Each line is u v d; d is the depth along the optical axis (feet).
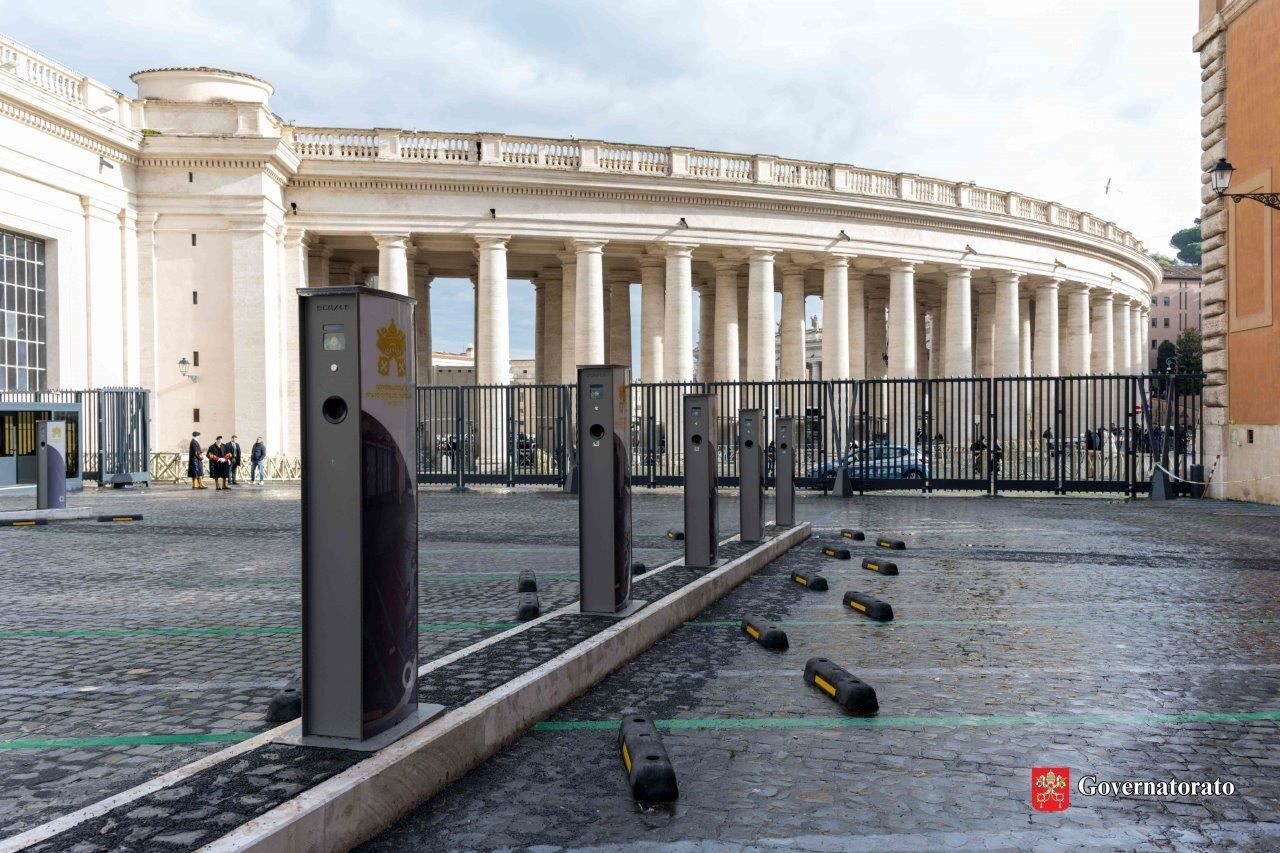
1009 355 164.35
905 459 95.09
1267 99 70.28
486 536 52.90
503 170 127.65
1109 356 198.70
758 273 139.23
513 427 103.76
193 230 116.37
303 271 125.08
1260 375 72.08
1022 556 43.78
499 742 17.08
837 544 49.03
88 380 108.58
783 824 13.76
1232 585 35.27
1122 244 195.00
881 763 16.34
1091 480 82.64
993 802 14.56
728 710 19.61
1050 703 19.90
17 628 27.84
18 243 101.60
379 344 15.01
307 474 14.80
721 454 107.04
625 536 25.98
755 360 138.82
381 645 14.98
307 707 14.84
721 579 33.30
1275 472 70.33
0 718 18.70
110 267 111.96
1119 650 24.80
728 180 135.54
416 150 128.16
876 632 27.22
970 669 22.86
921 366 202.80
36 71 101.40
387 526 15.15
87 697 20.22
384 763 13.75
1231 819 13.91
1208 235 78.38
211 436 115.96
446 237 130.21
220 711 19.12
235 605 31.55
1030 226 164.04
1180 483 81.05
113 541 51.37
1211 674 22.27
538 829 13.62
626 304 165.48
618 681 21.95
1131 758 16.52
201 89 118.32
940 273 163.63
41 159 101.19
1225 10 75.51
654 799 14.60
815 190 140.15
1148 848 12.94
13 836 11.93
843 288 144.87
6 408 91.76
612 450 25.38
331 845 12.41
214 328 116.16
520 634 22.90
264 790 12.66
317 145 126.11
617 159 133.49
